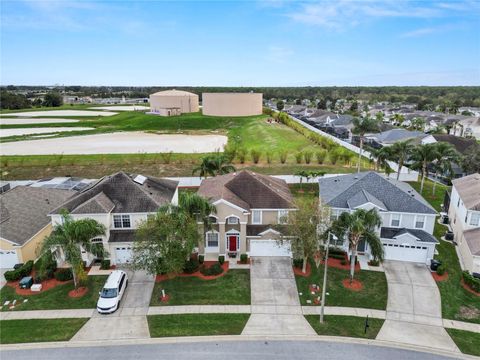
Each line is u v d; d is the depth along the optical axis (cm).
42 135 11306
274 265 3388
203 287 3045
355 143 9519
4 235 3256
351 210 3472
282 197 3728
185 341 2397
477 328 2584
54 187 4900
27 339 2416
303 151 7981
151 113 17188
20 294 2947
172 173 6519
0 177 6400
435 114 14100
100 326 2552
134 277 3191
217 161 4956
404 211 3500
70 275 3147
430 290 3022
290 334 2473
